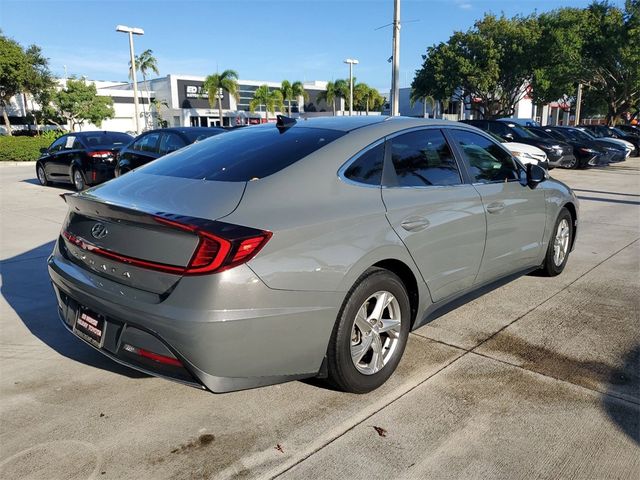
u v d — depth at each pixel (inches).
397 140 135.0
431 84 1448.1
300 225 105.0
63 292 121.7
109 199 113.7
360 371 119.8
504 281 174.4
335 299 109.3
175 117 2289.6
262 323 99.4
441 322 167.2
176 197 109.2
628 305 181.3
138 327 102.0
